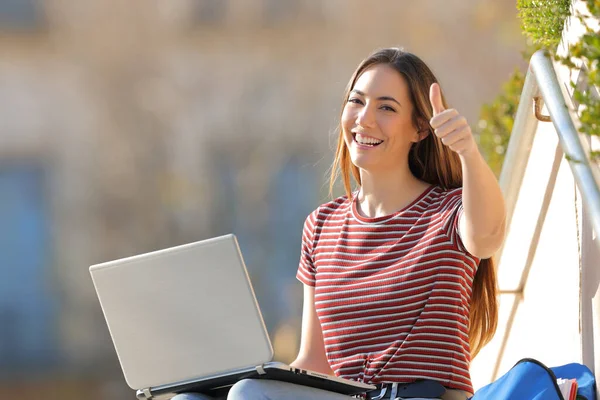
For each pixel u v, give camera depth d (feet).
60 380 90.53
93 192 91.97
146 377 19.63
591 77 16.12
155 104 92.68
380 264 20.77
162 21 92.99
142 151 92.38
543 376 17.84
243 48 93.04
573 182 21.42
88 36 92.38
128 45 92.63
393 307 20.34
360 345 20.57
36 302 91.04
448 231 20.29
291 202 92.22
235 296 18.88
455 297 20.21
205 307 19.06
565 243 22.16
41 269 91.45
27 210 91.76
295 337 90.68
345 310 20.77
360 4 92.32
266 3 93.04
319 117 92.48
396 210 21.39
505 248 27.50
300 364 22.41
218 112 92.89
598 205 16.89
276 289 91.40
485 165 18.60
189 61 93.04
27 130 91.71
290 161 92.53
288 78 92.94
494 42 90.89
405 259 20.52
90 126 92.53
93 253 91.61
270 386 18.22
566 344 21.99
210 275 18.99
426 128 21.62
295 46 92.89
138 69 92.89
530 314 25.25
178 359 19.34
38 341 90.84
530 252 25.29
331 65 92.58
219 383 19.43
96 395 90.48
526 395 17.81
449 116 18.29
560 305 22.54
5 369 90.53
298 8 92.99
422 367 19.98
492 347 28.66
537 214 24.50
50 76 92.17
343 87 92.27
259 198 92.12
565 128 18.81
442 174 21.70
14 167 91.81
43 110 92.02
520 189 26.20
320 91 92.58
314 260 22.17
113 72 92.58
